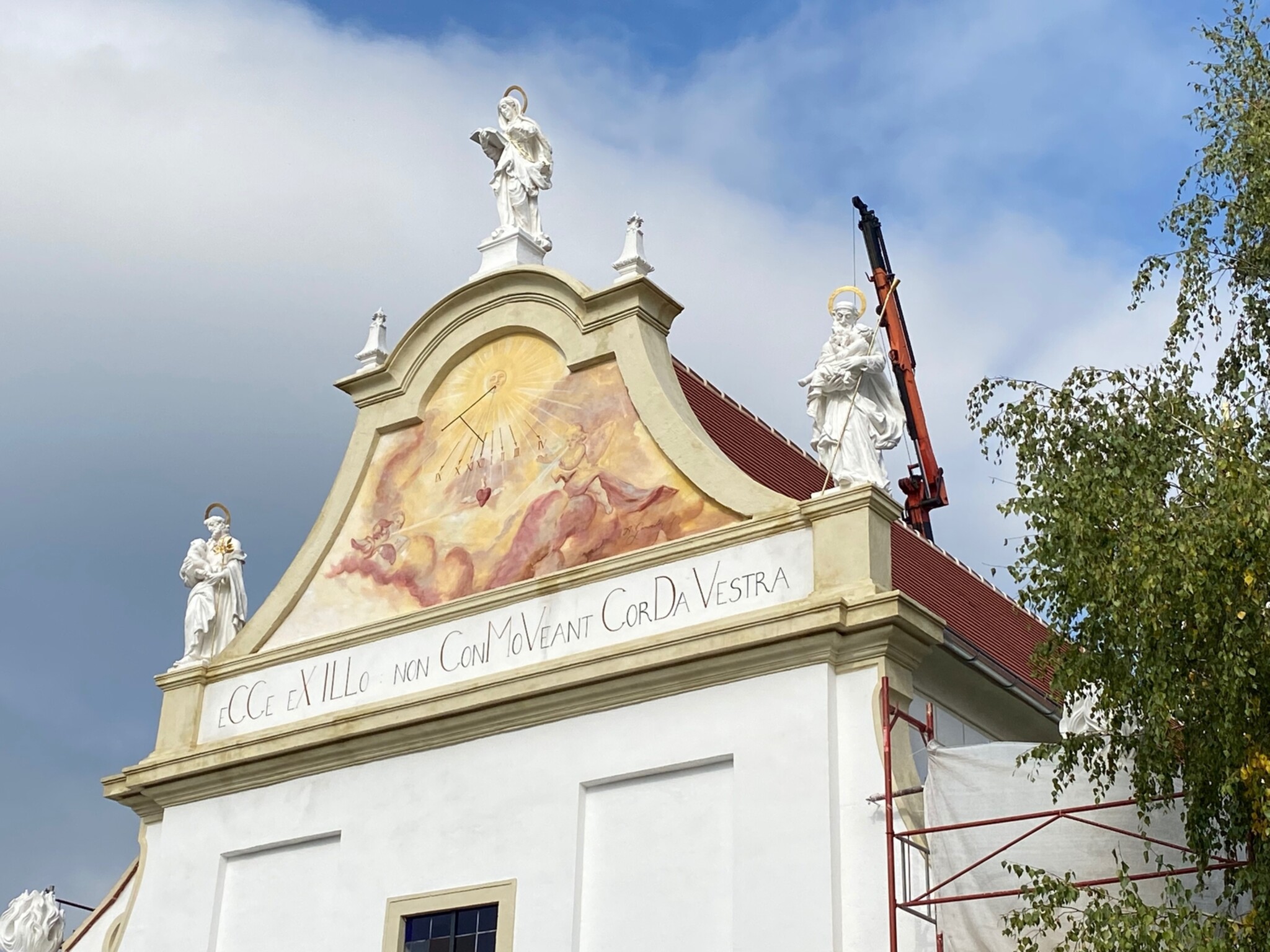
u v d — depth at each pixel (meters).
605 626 21.28
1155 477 16.09
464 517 23.61
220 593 25.86
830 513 20.05
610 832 20.31
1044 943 17.66
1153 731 15.55
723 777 19.75
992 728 22.09
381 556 24.23
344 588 24.38
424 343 24.91
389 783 22.34
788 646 19.53
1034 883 15.75
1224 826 15.78
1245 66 18.05
